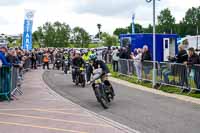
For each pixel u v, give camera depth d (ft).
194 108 42.83
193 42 110.83
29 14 123.54
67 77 89.25
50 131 31.12
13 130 31.42
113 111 41.42
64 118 37.24
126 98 51.16
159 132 30.89
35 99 50.70
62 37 236.63
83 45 246.68
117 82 73.20
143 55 68.69
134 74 74.95
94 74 43.93
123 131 31.19
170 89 58.39
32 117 37.60
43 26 237.25
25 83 73.05
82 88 65.16
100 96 43.24
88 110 42.27
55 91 60.49
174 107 43.50
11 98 50.26
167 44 96.27
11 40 218.38
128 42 98.22
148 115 38.70
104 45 257.14
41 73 102.99
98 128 32.45
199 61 52.54
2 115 38.60
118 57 90.22
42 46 236.22
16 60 60.95
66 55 118.83
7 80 48.24
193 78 52.29
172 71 57.82
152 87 62.85
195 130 31.58
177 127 32.78
